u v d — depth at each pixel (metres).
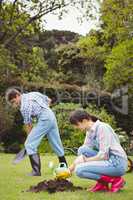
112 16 17.48
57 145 9.03
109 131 6.94
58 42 30.47
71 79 27.00
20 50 22.16
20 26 21.67
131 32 17.67
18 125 18.00
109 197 6.55
